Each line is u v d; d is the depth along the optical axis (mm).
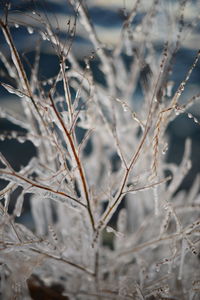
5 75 793
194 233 796
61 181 773
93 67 1496
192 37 1045
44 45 1487
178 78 1480
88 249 846
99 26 1362
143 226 930
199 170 1432
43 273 878
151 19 893
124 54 1178
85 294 854
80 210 810
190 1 901
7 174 759
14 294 784
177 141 1594
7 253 785
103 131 934
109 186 814
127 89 998
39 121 818
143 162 902
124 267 932
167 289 801
